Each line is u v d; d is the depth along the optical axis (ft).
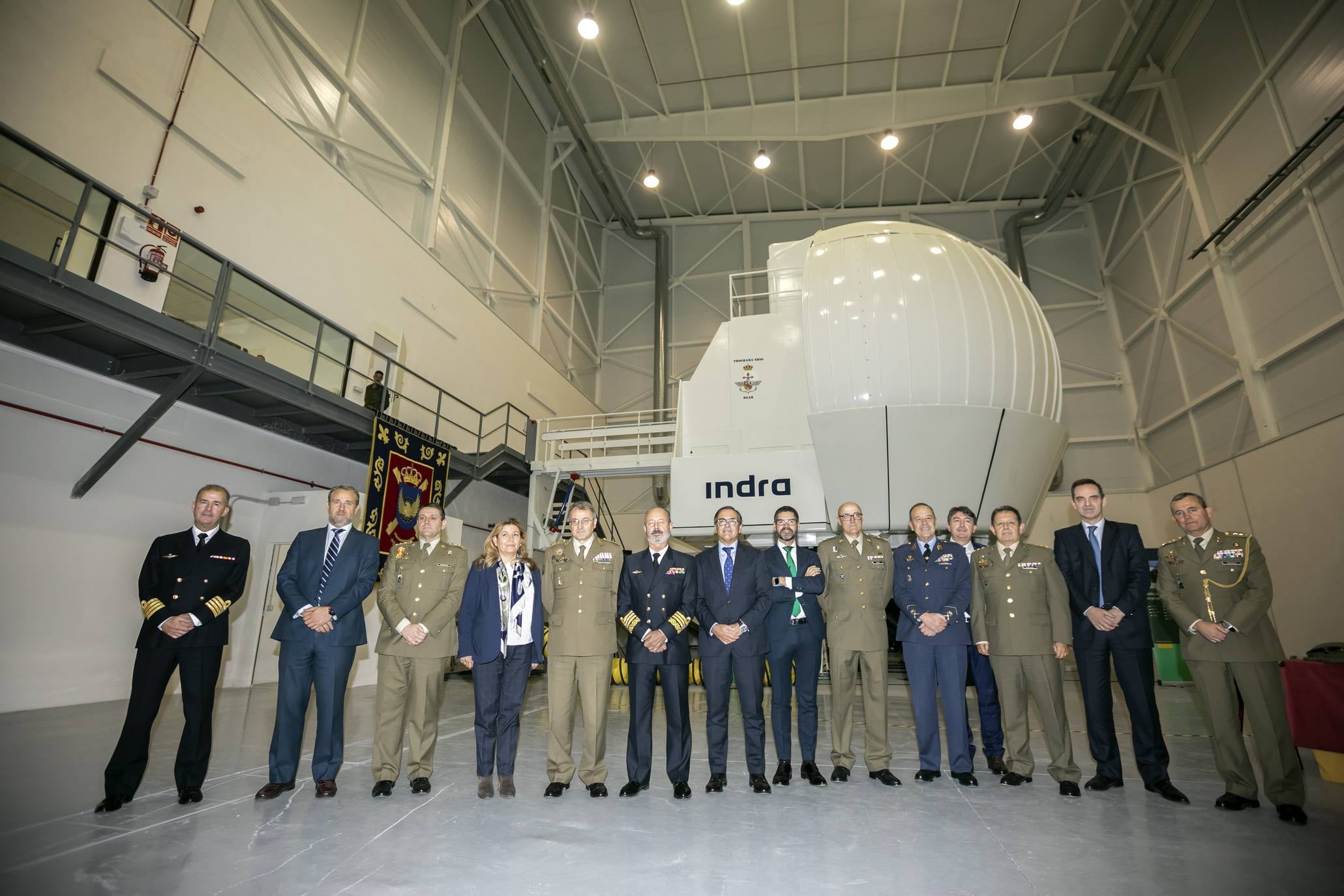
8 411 22.71
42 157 20.16
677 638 14.35
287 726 13.41
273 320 32.42
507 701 14.02
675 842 10.92
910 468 23.65
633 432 42.01
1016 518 15.76
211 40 30.50
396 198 42.47
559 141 64.34
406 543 15.19
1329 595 36.42
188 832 11.02
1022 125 53.21
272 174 32.65
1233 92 44.68
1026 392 24.03
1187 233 50.52
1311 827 11.81
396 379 40.06
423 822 11.76
